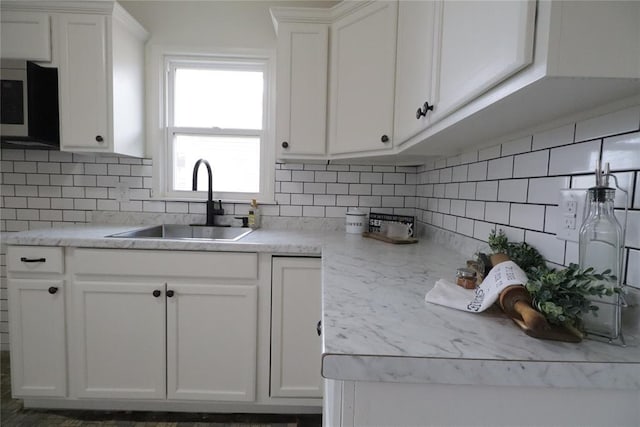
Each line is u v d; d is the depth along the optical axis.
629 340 0.54
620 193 0.63
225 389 1.51
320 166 2.05
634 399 0.48
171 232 2.02
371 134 1.50
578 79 0.48
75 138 1.70
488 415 0.50
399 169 2.05
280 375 1.51
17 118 1.58
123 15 1.72
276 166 2.06
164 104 2.05
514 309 0.58
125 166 2.03
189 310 1.47
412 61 1.13
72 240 1.44
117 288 1.46
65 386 1.51
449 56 0.79
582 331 0.54
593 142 0.70
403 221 1.75
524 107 0.65
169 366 1.50
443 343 0.52
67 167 2.00
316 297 1.49
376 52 1.47
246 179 2.14
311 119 1.71
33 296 1.47
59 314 1.48
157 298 1.46
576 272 0.57
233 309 1.48
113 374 1.50
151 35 1.99
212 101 2.10
